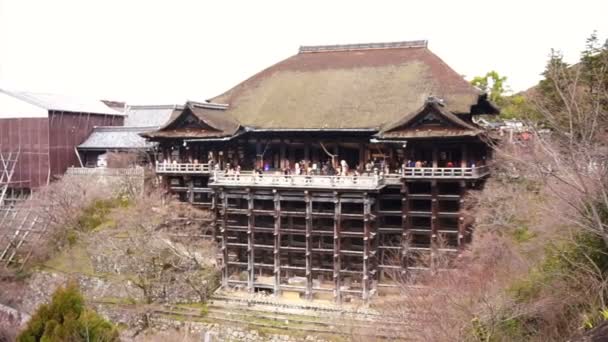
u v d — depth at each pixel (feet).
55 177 194.29
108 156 192.95
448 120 125.18
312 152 150.20
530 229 99.91
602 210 71.77
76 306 76.18
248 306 131.44
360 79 158.40
